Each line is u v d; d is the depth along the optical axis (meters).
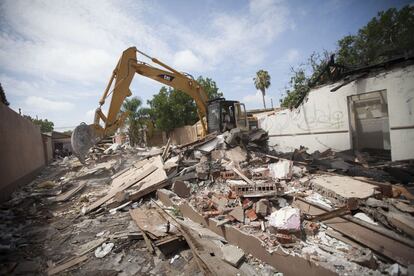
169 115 26.28
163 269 3.52
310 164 6.73
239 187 4.88
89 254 4.13
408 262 2.55
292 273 2.87
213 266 3.18
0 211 6.78
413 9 8.20
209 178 6.93
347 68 8.62
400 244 2.67
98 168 12.13
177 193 6.18
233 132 8.99
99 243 4.45
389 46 8.65
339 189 4.24
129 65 9.27
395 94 6.42
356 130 7.90
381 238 2.86
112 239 4.57
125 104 30.16
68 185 9.69
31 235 5.11
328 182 4.76
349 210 3.57
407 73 6.16
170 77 10.74
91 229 5.24
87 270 3.67
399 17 8.58
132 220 5.53
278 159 7.68
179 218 5.07
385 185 4.15
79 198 7.99
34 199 7.87
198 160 8.46
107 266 3.74
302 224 3.61
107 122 8.84
